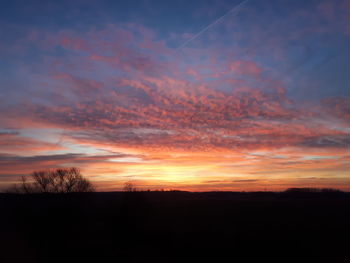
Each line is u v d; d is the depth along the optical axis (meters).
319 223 29.33
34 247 19.48
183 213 38.91
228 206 48.97
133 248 19.44
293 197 77.88
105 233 24.77
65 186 39.44
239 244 20.20
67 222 28.92
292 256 17.00
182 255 17.56
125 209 29.16
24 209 29.59
